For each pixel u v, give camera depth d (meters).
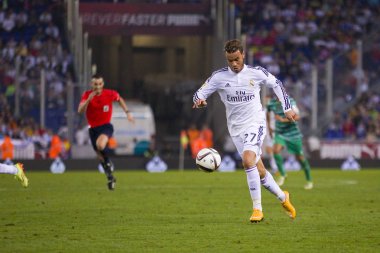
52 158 61.97
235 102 25.59
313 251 20.53
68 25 71.50
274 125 43.50
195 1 81.50
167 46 97.31
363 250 20.70
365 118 68.88
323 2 85.75
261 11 83.69
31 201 33.38
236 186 42.41
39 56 74.94
